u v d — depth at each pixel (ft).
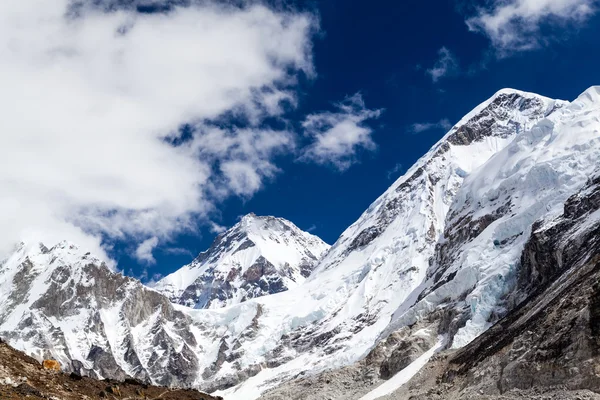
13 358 221.87
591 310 372.99
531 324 465.88
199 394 268.41
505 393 389.80
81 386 224.74
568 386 356.38
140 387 251.19
